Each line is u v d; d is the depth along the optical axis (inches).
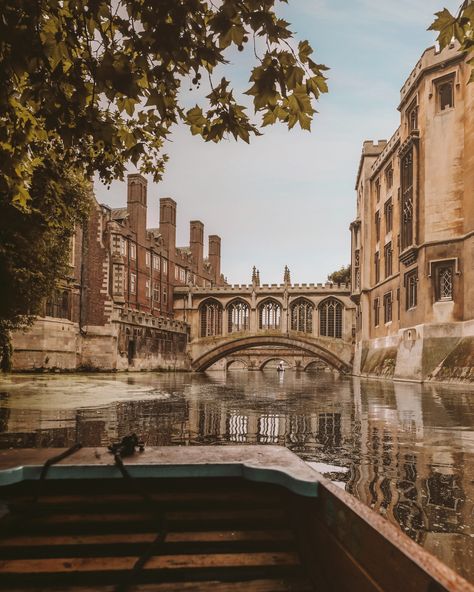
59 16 183.3
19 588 116.1
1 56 189.3
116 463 134.8
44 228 612.1
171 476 139.4
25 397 736.3
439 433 427.8
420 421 503.8
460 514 209.3
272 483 138.4
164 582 119.1
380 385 1178.6
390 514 209.6
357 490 246.1
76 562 122.7
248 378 1999.3
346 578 102.5
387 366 1444.4
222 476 141.5
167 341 2278.5
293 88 178.5
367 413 580.1
